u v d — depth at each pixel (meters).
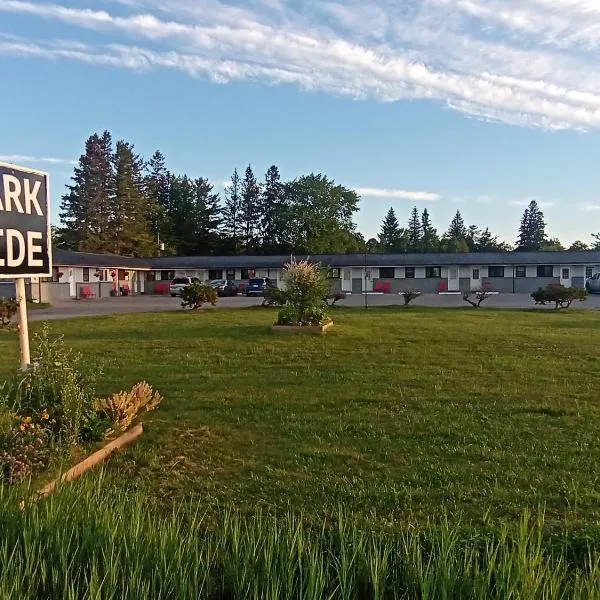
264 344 12.61
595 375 8.95
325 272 17.48
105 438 5.32
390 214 112.94
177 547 2.61
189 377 8.92
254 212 86.62
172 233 79.38
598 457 5.05
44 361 5.49
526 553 2.64
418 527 3.60
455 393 7.65
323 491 4.29
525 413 6.60
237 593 2.34
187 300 24.59
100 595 2.24
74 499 3.25
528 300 34.47
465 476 4.60
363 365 9.95
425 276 48.19
